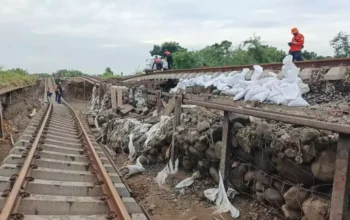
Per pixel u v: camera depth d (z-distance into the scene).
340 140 3.74
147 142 9.43
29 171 6.37
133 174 8.63
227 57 27.72
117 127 12.38
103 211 5.11
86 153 8.71
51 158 7.99
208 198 6.29
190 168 7.79
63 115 19.81
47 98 36.44
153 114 12.38
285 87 6.63
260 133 5.31
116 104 16.38
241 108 5.53
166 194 7.05
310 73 7.15
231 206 5.85
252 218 5.55
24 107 22.25
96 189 5.89
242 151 6.05
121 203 4.87
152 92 14.12
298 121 4.28
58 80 43.50
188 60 29.56
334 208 3.80
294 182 4.91
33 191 5.56
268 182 5.43
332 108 5.57
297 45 10.17
